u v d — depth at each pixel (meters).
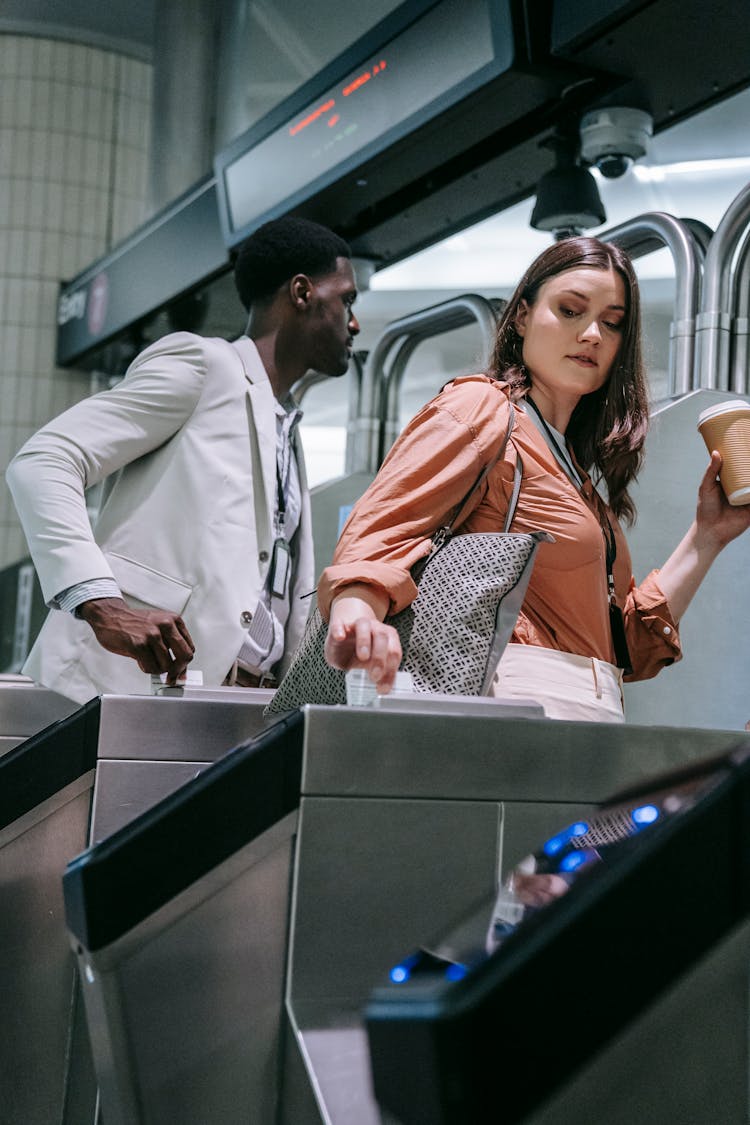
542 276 1.62
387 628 1.22
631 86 3.10
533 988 0.69
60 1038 1.48
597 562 1.52
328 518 3.60
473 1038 0.67
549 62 3.01
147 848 1.08
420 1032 0.68
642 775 1.25
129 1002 1.07
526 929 0.73
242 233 4.29
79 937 1.07
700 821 0.76
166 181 5.75
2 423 6.41
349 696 1.25
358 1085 1.07
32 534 1.85
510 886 0.87
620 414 1.65
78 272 6.54
